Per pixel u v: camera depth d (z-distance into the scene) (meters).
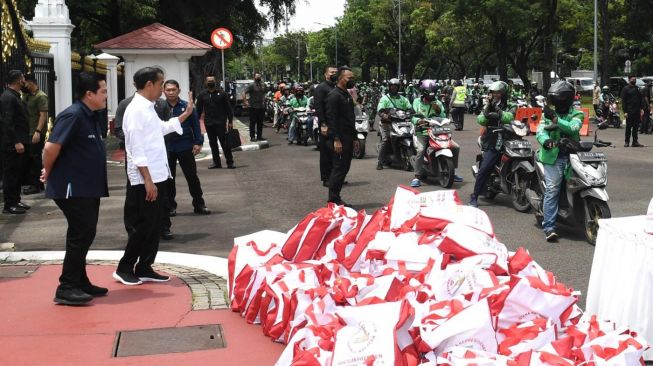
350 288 5.10
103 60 26.20
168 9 36.72
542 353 4.13
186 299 6.53
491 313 4.47
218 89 16.83
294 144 23.50
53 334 5.61
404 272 5.33
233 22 37.75
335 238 6.10
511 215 10.51
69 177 6.21
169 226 9.33
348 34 81.06
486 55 63.16
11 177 11.07
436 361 4.33
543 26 50.12
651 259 5.14
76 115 6.15
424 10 67.25
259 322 5.84
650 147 20.52
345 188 13.41
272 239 6.56
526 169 10.33
